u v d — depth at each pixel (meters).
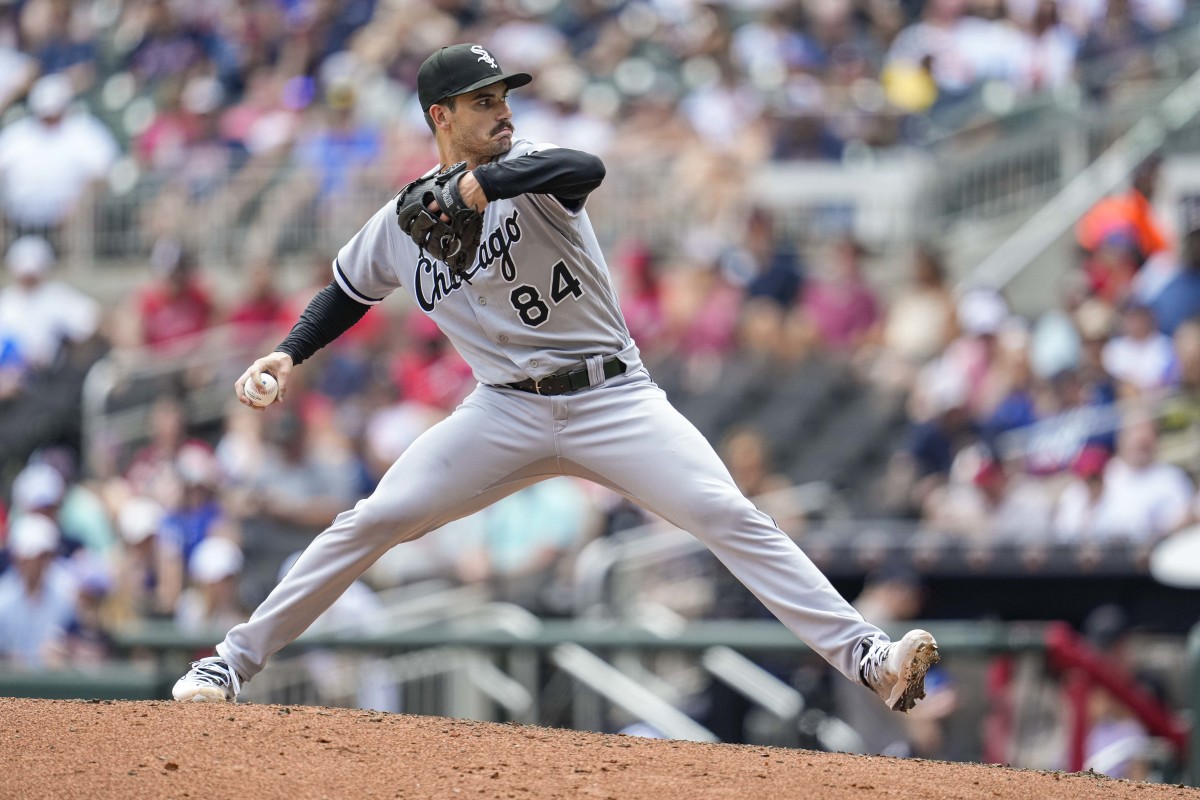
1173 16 53.34
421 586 33.56
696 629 26.11
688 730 26.00
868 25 54.38
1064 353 39.06
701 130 50.34
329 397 40.12
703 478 14.03
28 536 30.16
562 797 12.21
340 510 36.19
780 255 44.19
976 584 31.16
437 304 14.52
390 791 12.24
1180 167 45.72
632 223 47.78
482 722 14.81
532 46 53.41
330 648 27.11
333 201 50.09
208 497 34.62
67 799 11.89
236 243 50.56
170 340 44.78
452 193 12.98
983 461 34.12
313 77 54.75
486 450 14.38
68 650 30.11
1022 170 48.88
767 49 52.91
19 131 52.69
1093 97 51.25
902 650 13.55
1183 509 32.75
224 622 31.22
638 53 53.75
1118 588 30.72
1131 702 26.17
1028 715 25.89
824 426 40.12
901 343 41.31
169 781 12.27
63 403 43.41
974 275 45.47
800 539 31.28
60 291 45.78
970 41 53.25
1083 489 33.25
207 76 56.38
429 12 54.72
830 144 49.56
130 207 51.50
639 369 14.52
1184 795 13.52
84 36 58.66
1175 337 37.28
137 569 34.03
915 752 26.22
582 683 26.66
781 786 12.74
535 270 13.95
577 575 31.58
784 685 25.95
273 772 12.57
